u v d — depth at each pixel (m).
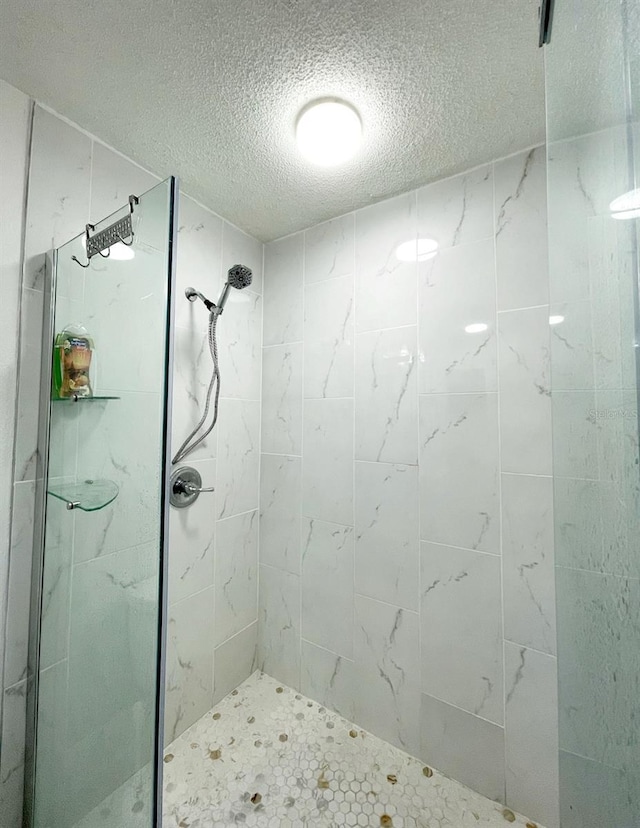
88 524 0.90
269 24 0.80
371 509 1.41
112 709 0.82
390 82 0.94
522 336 1.14
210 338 1.39
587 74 0.43
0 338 0.94
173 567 1.36
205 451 1.48
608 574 0.39
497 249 1.19
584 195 0.45
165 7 0.77
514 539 1.13
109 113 1.05
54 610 0.99
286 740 1.36
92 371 0.91
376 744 1.34
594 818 0.43
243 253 1.66
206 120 1.07
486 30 0.81
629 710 0.34
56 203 1.04
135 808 0.74
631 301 0.33
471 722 1.18
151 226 0.75
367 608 1.41
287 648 1.63
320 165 1.24
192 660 1.43
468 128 1.08
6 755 0.95
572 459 0.52
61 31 0.82
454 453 1.24
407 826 1.08
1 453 0.94
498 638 1.15
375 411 1.42
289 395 1.66
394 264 1.40
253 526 1.71
